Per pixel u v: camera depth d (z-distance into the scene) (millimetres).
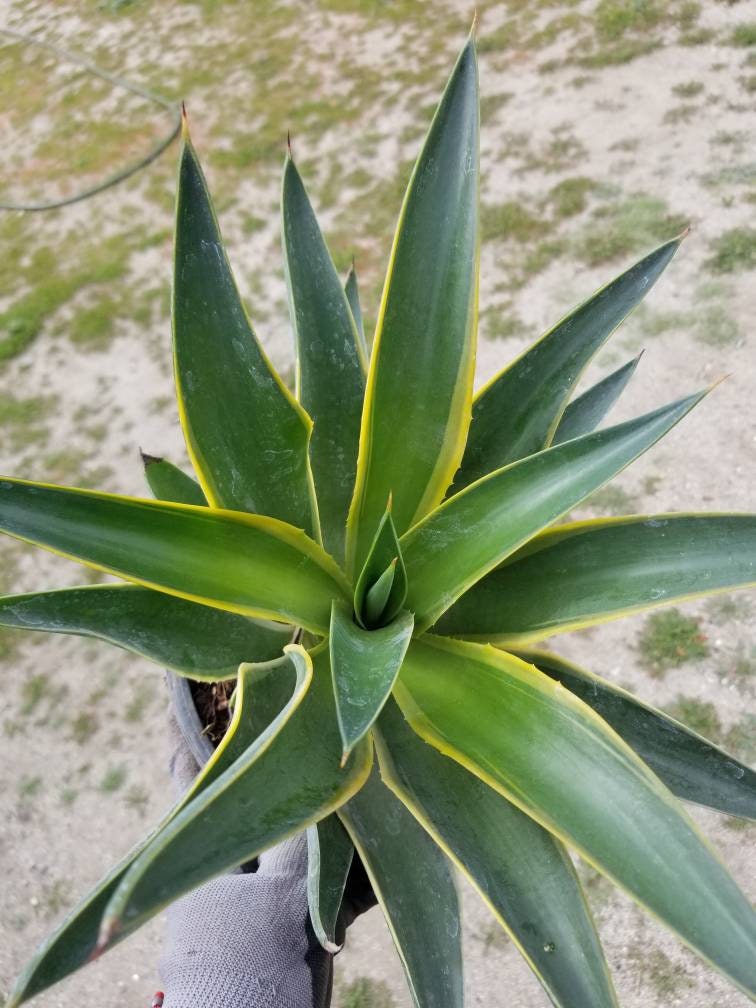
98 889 242
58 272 1574
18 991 219
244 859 267
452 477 423
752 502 1077
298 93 1758
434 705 373
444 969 321
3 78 2059
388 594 384
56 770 1066
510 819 346
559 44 1693
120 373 1408
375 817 353
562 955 311
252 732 335
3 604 343
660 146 1470
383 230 1464
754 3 1669
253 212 1559
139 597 377
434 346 408
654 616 1023
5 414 1388
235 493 384
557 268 1341
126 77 1934
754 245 1296
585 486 350
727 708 967
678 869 305
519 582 404
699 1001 852
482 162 1519
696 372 1193
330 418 442
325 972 377
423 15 1856
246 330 367
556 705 353
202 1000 331
